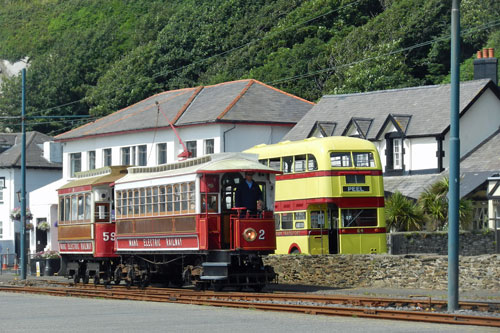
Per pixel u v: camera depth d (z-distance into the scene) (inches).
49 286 1616.6
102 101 3789.4
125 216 1450.5
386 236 1499.8
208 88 2532.0
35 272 2063.2
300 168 1529.3
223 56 3806.6
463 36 3129.9
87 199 1552.7
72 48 4424.2
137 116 2516.0
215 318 887.1
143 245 1392.7
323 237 1504.7
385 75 2945.4
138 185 1411.2
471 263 1200.8
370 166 1503.4
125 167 1567.4
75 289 1359.5
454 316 820.6
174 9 4468.5
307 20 3587.6
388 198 1668.3
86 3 5029.5
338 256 1369.3
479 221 1776.6
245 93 2352.4
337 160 1485.0
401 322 820.0
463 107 1984.5
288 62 3393.2
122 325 842.8
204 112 2303.2
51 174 3097.9
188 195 1264.8
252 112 2263.8
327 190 1467.8
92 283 1631.4
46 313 1005.8
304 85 3309.5
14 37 5054.1
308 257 1414.9
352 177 1485.0
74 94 4247.0
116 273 1497.3
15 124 4065.0
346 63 3193.9
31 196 2783.0
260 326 802.8
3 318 956.6
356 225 1482.5
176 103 2480.3
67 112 4192.9
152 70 3831.2
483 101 2033.7
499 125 2057.1
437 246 1529.3
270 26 3791.8
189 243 1264.8
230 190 1266.0
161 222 1338.6
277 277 1325.0
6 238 2999.5
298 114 2321.6
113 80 3846.0
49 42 4901.6
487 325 783.1
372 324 802.8
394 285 1286.9
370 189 1496.1
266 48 3609.7
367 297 1035.3
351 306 973.8
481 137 2021.4
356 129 2073.1
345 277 1355.8
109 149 2551.7
